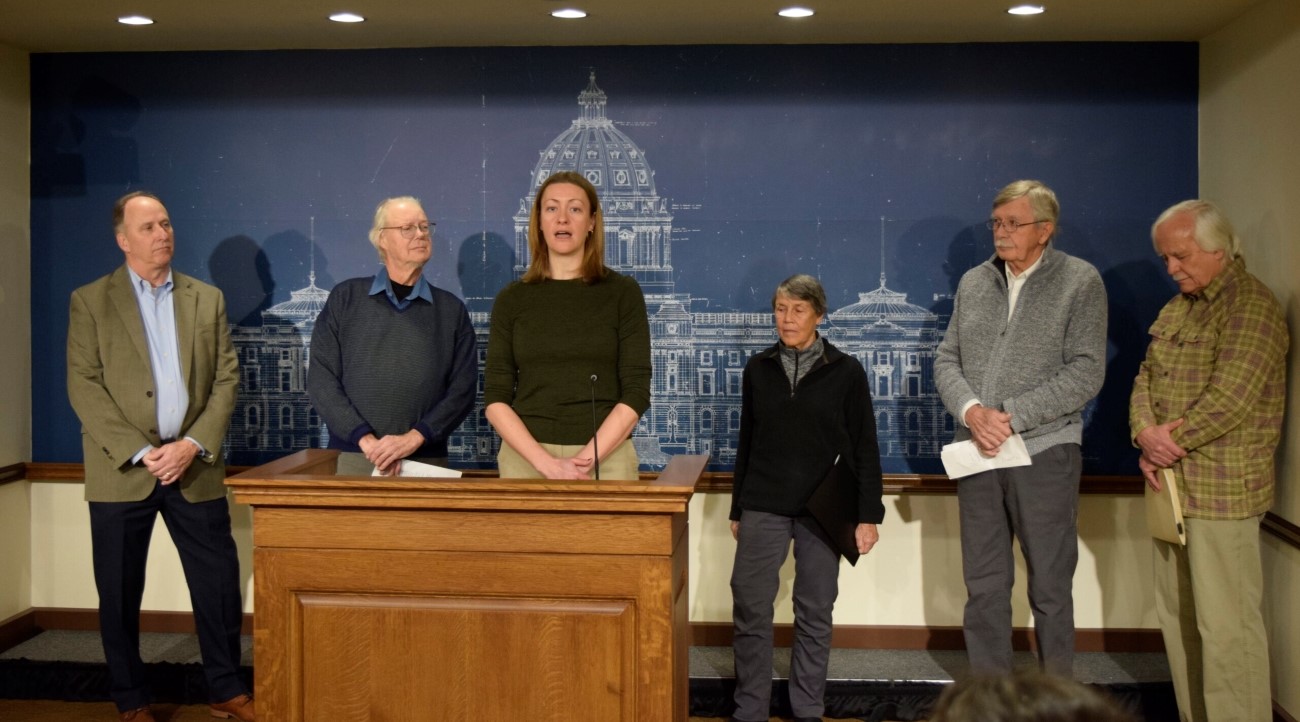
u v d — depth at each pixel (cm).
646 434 456
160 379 380
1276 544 380
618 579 255
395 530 261
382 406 376
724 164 450
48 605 467
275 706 265
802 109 447
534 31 428
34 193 463
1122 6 390
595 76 451
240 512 464
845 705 403
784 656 437
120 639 380
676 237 452
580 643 256
